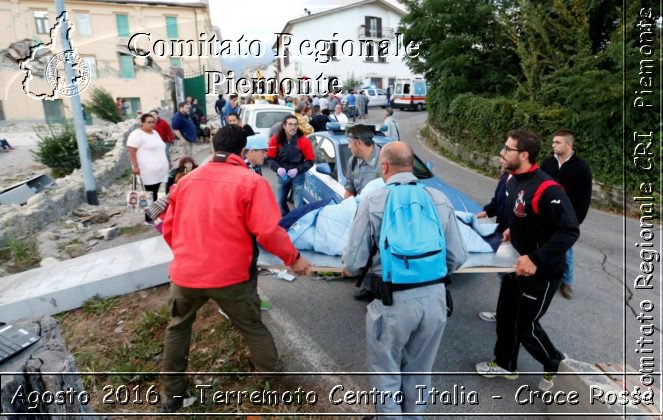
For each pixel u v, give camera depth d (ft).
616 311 13.43
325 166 18.02
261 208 8.00
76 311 12.60
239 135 8.59
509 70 41.81
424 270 7.01
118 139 38.01
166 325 11.72
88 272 13.70
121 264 14.08
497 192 12.28
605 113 25.96
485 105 36.40
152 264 13.76
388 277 7.12
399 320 7.25
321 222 10.36
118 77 47.78
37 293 12.38
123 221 21.45
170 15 64.39
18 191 24.12
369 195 7.55
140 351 10.70
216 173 8.23
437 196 7.64
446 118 45.03
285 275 15.56
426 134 53.36
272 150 18.79
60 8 22.74
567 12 33.40
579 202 12.05
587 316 13.10
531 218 8.53
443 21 42.70
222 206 7.95
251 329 9.02
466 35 42.98
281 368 10.39
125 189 28.43
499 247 10.41
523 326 9.09
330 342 11.51
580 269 16.87
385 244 7.08
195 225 8.09
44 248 17.39
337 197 16.30
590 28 34.53
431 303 7.29
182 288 8.29
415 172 18.47
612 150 26.30
